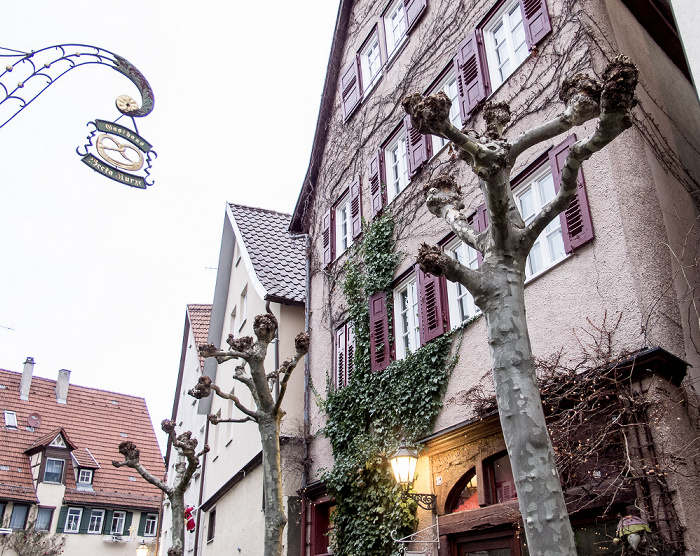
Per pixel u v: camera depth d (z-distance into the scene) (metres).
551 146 8.44
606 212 7.42
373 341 11.52
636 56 8.84
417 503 9.07
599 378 6.60
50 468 33.72
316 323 14.47
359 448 11.05
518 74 9.28
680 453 6.16
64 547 32.47
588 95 4.92
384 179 12.70
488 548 8.16
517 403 4.37
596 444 6.31
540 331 7.93
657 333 6.76
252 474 15.26
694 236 8.00
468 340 9.26
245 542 14.95
